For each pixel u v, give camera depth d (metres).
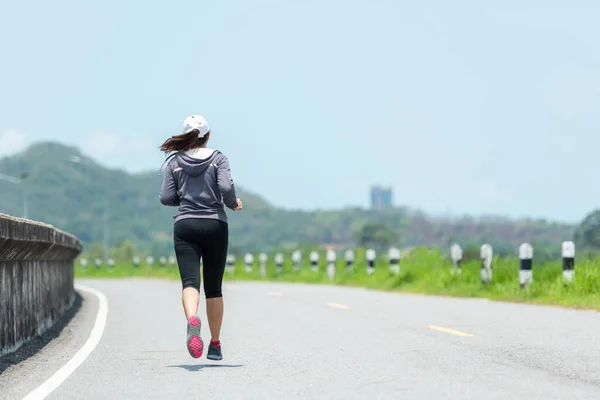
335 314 34.69
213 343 21.08
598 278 39.81
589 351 21.39
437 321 30.27
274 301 43.88
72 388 17.53
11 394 16.97
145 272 138.25
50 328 31.80
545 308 35.84
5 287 23.19
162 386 17.47
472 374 18.17
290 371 19.20
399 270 61.03
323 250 98.56
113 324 32.91
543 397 15.39
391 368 19.31
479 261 53.19
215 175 20.23
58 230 32.22
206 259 20.55
